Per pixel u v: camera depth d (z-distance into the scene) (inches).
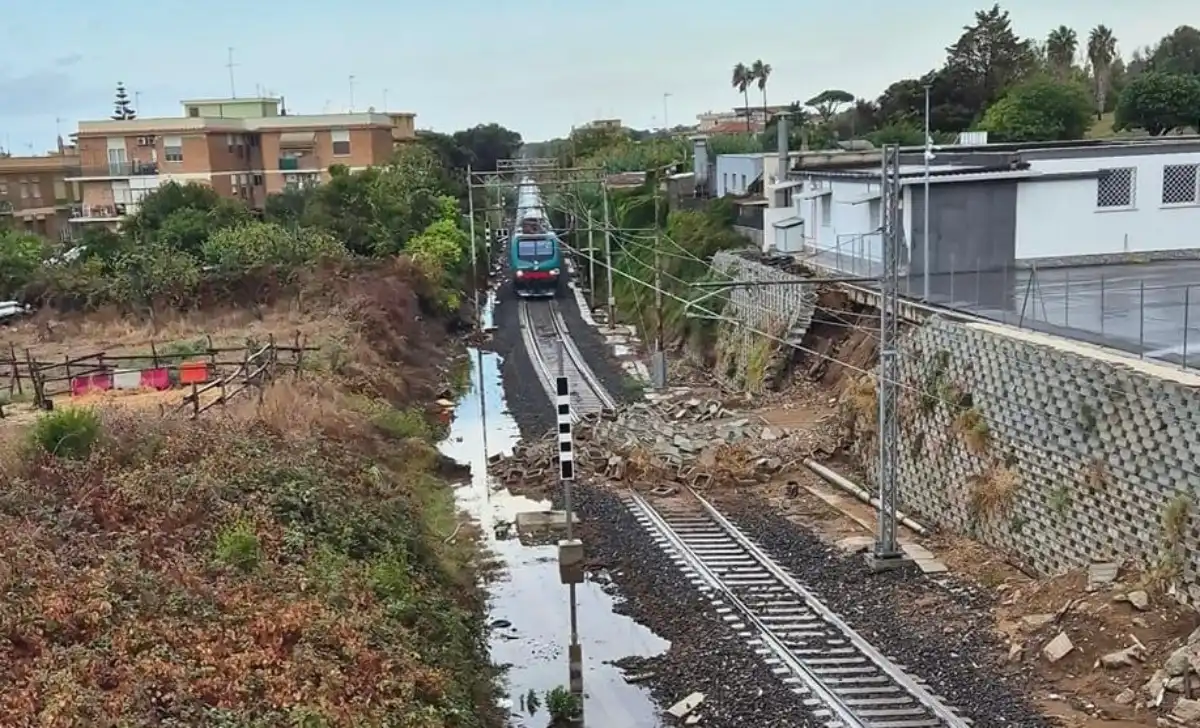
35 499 613.6
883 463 791.1
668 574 815.1
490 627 749.9
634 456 1082.7
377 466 912.3
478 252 2714.1
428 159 3034.0
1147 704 551.5
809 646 668.1
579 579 736.3
